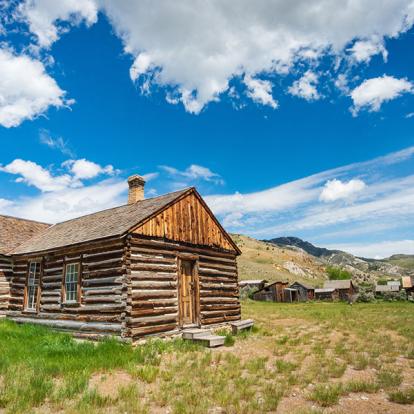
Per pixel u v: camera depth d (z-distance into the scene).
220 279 16.58
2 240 18.95
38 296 15.56
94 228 15.38
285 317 23.78
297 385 7.62
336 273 106.88
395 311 28.67
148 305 12.32
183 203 15.43
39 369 7.79
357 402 6.61
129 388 6.78
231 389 7.17
